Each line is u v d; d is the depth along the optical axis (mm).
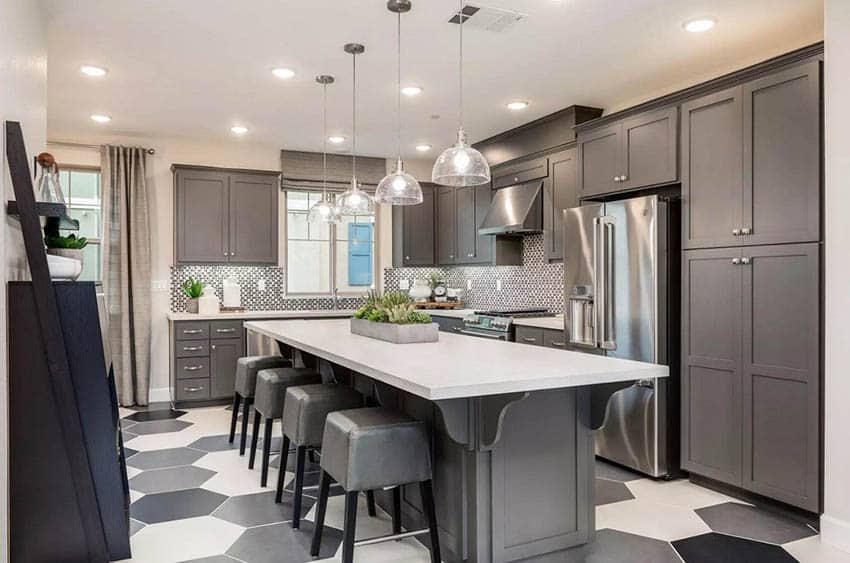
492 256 5867
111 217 5539
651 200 3566
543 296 5609
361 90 4367
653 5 3029
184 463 3873
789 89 2943
